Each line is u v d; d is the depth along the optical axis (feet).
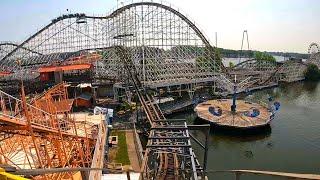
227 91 324.19
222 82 314.14
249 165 162.20
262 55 590.55
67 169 20.33
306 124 234.38
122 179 103.19
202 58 320.09
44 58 308.40
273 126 230.89
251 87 389.19
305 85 447.42
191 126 100.37
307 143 193.06
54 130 90.79
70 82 241.76
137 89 210.18
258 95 362.74
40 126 85.40
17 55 301.43
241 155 177.17
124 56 264.52
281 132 216.13
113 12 277.44
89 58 284.00
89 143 132.36
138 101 214.07
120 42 277.23
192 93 304.30
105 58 292.81
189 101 286.05
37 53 302.25
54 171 18.19
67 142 119.03
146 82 269.64
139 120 203.21
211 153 181.16
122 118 213.46
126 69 253.24
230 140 204.74
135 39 272.51
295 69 475.72
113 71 277.23
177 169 87.04
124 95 255.09
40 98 120.16
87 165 119.24
